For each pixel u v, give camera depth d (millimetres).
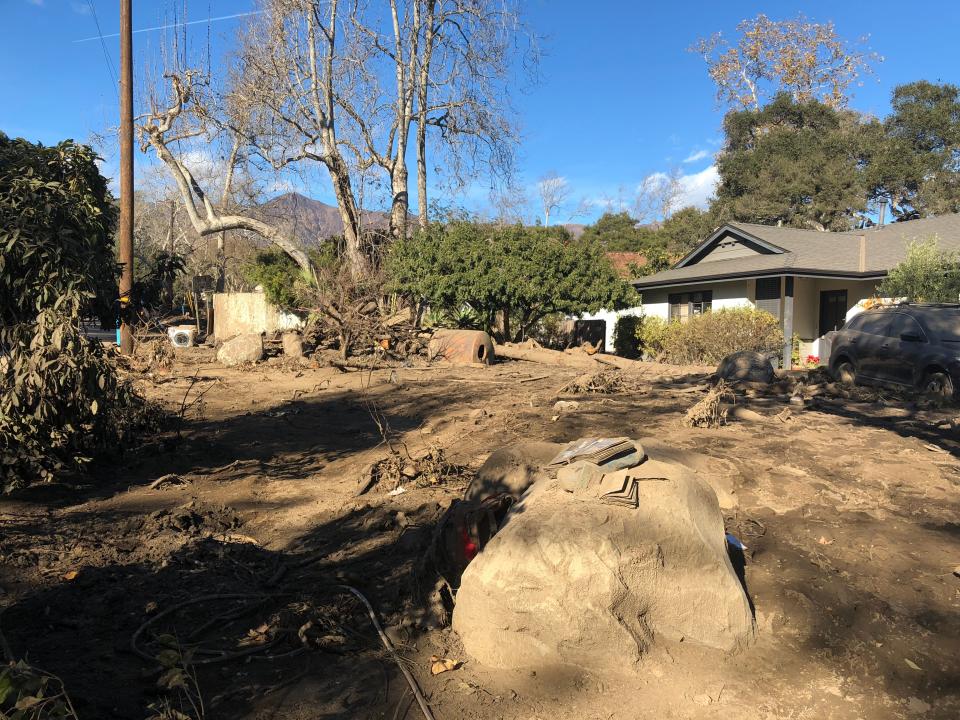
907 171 36031
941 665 3615
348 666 3752
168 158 25531
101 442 7734
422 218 28641
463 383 13531
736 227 23500
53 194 6875
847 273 19594
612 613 3584
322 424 10547
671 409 9750
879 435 7926
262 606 4500
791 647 3820
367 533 5879
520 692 3484
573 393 11578
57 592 4543
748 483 6031
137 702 3357
